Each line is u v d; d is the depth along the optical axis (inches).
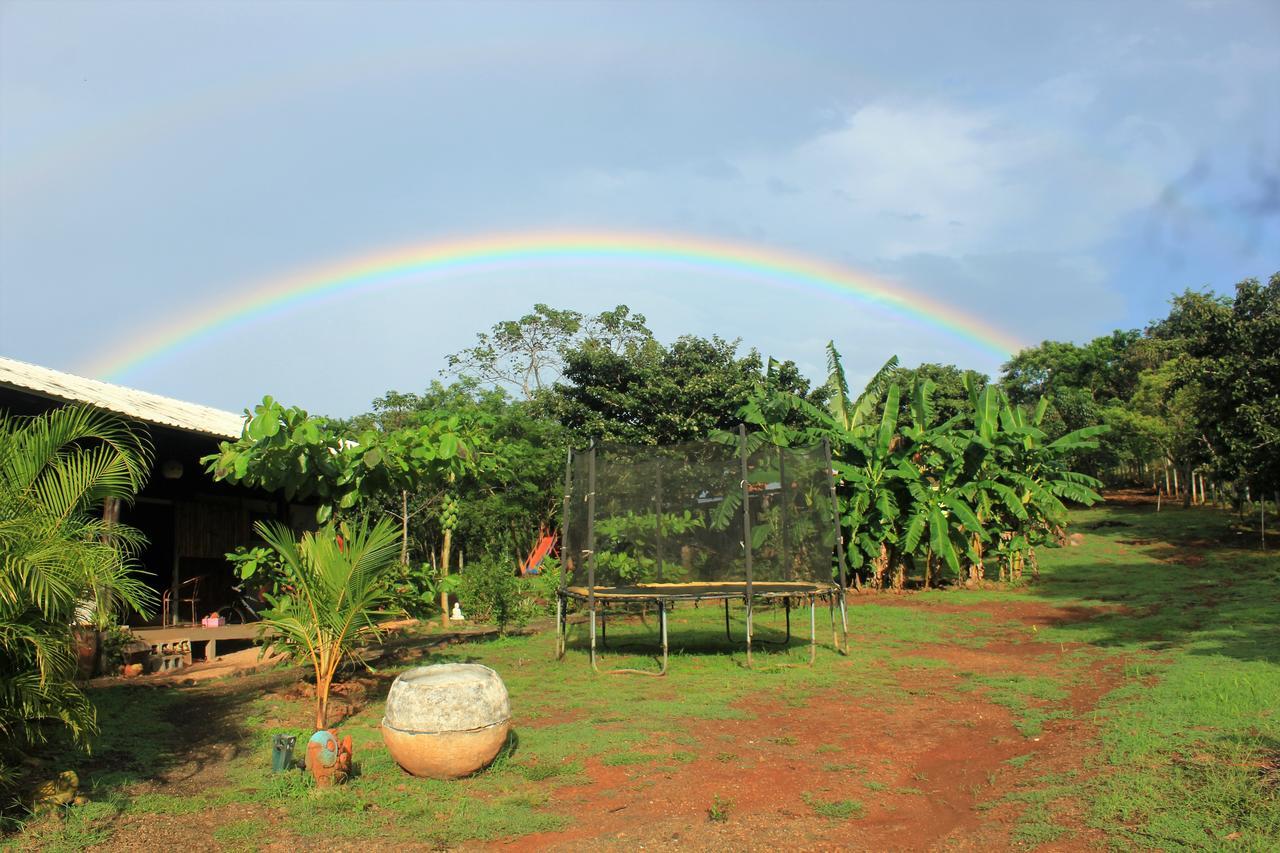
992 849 179.3
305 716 313.4
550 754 257.4
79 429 229.8
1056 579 816.9
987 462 779.4
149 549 502.6
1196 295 980.6
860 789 226.5
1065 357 1819.6
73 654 212.5
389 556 294.5
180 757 257.3
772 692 353.7
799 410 778.8
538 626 620.1
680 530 474.9
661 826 199.3
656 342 826.2
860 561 755.4
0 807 201.3
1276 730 231.6
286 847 188.5
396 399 1000.9
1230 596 606.2
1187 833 171.8
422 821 203.9
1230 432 920.3
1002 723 292.4
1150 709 268.5
